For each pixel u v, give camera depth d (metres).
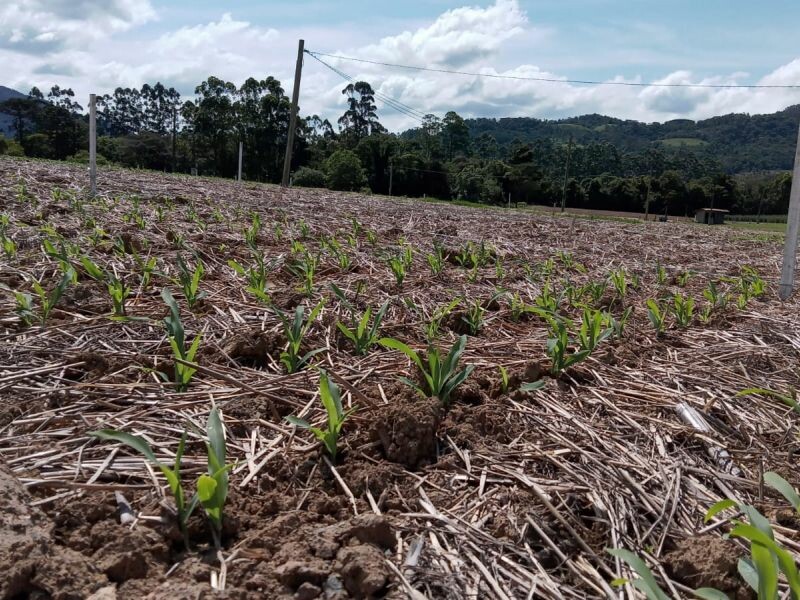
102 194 11.37
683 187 71.56
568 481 2.77
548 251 10.74
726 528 2.52
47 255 5.97
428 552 2.23
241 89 68.69
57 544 2.12
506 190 71.62
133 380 3.48
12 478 2.35
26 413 3.04
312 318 4.05
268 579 2.05
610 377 4.06
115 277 4.82
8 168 15.05
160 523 2.24
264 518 2.39
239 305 5.00
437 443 3.00
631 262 10.08
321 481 2.68
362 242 9.20
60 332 4.02
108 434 2.37
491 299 5.57
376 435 2.96
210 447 2.30
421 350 4.27
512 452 2.96
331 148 79.69
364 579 2.01
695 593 1.86
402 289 6.15
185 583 1.97
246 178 70.00
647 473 2.87
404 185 67.00
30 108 66.88
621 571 2.21
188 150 72.06
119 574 2.01
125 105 91.56
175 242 7.30
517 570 2.18
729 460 3.06
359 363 3.93
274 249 7.92
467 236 11.70
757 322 5.68
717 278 8.76
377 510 2.50
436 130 90.44
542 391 3.70
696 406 3.64
